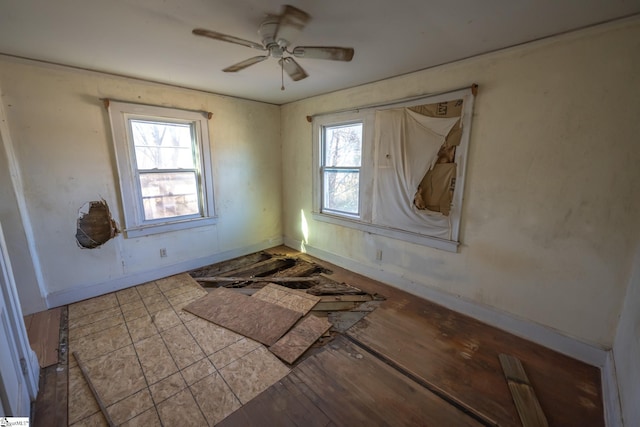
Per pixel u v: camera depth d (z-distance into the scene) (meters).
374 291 3.10
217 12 1.63
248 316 2.57
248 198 4.16
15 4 1.52
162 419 1.57
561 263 2.09
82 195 2.77
